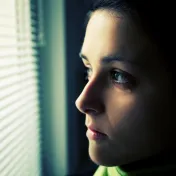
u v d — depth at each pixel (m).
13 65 0.98
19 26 1.05
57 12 1.26
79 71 1.33
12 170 0.92
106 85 0.51
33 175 1.17
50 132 1.36
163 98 0.49
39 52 1.28
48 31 1.28
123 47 0.48
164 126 0.50
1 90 0.87
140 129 0.50
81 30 1.30
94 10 0.54
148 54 0.48
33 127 1.20
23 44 1.07
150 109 0.49
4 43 0.94
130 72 0.48
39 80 1.29
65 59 1.29
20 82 1.04
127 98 0.49
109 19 0.49
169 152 0.53
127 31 0.48
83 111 0.52
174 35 0.48
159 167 0.54
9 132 0.91
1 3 0.93
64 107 1.33
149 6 0.48
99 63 0.50
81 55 0.57
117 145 0.51
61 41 1.27
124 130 0.50
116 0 0.49
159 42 0.47
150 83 0.48
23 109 1.08
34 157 1.20
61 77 1.31
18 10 1.04
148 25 0.47
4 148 0.86
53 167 1.38
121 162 0.52
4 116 0.87
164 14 0.48
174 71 0.49
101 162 0.52
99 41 0.50
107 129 0.51
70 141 1.37
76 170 1.40
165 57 0.48
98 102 0.51
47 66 1.31
